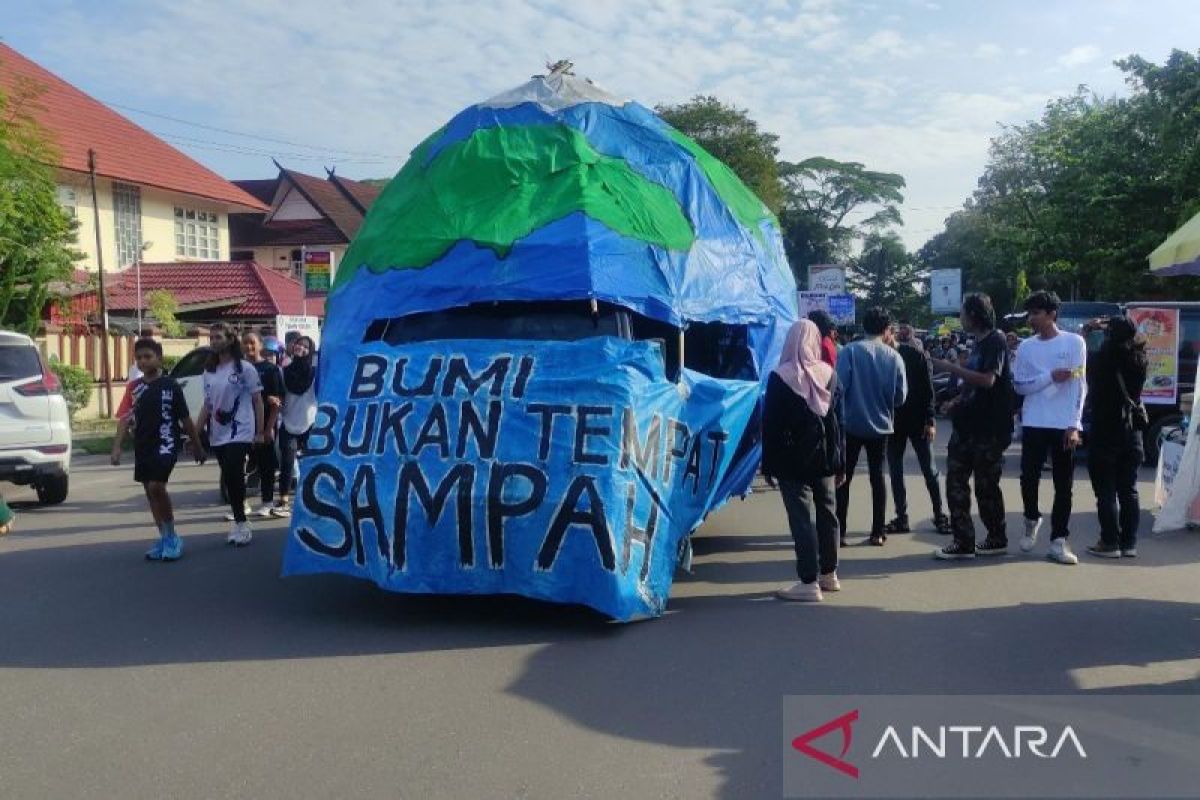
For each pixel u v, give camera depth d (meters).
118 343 23.78
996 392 7.79
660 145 8.28
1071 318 17.05
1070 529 9.20
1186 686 5.10
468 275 6.93
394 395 6.62
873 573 7.52
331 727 4.64
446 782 4.06
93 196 24.28
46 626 6.37
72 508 11.27
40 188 19.45
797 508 6.72
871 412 8.36
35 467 10.95
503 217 7.17
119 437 9.34
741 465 8.38
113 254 30.50
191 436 8.51
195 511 10.86
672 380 6.94
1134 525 7.98
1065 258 29.61
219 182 34.59
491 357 6.58
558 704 4.88
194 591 7.26
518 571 6.11
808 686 5.09
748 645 5.77
